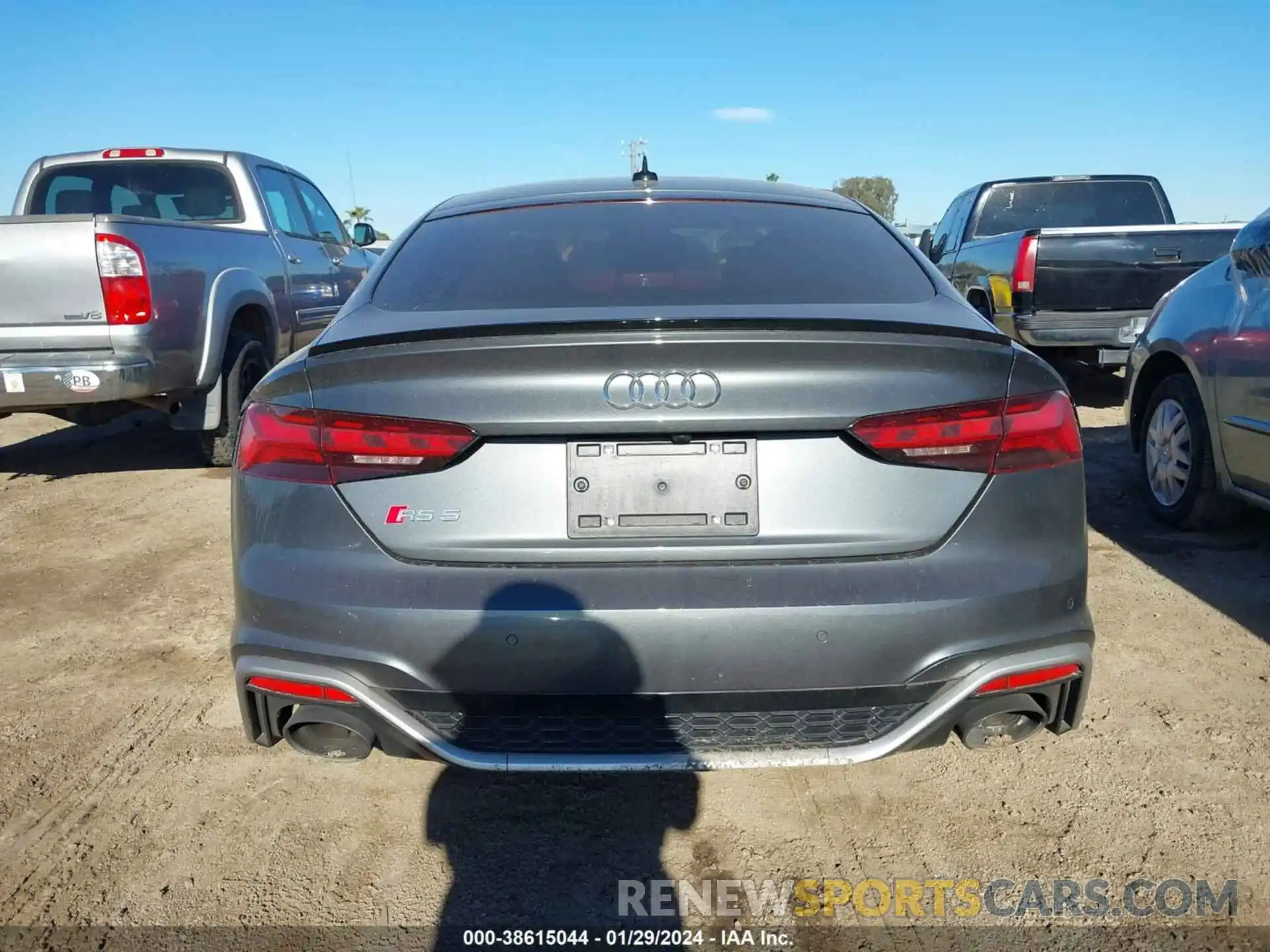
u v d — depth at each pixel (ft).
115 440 24.32
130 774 9.25
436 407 6.89
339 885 7.75
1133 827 8.29
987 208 31.19
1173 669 10.97
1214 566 14.06
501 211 10.14
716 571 6.88
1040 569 7.10
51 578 14.39
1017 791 8.83
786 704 6.86
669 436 6.93
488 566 6.95
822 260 8.93
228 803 8.80
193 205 22.75
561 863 7.99
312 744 7.63
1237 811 8.45
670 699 6.82
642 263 8.83
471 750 7.04
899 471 6.98
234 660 7.39
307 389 7.23
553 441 6.96
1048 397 7.27
